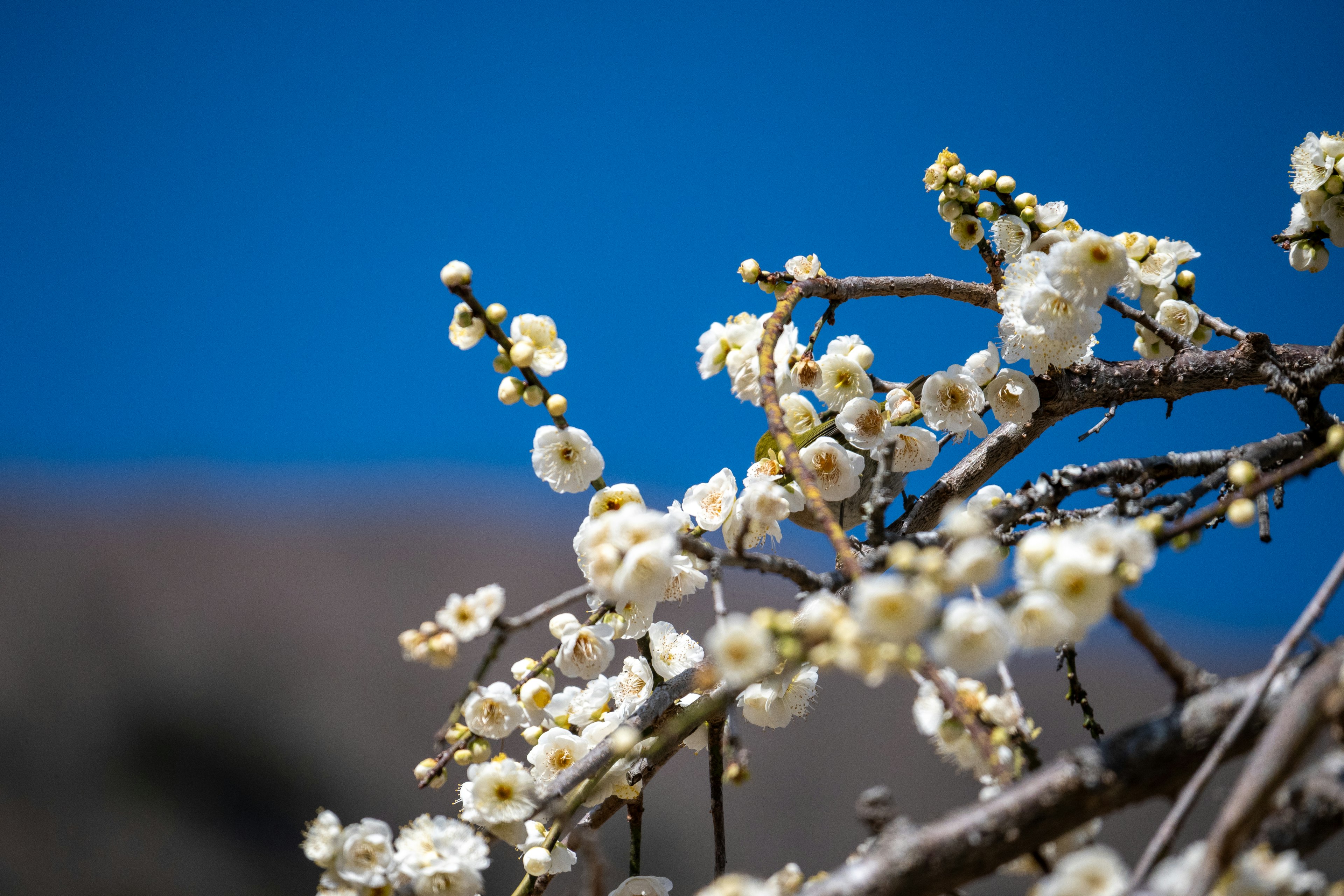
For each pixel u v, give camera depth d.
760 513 0.97
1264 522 0.90
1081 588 0.82
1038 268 0.97
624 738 0.84
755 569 0.86
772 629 0.81
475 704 0.93
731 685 0.85
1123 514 0.91
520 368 0.95
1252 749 0.82
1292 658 0.83
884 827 0.82
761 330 0.97
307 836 0.88
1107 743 0.82
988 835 0.82
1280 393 0.98
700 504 0.98
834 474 0.98
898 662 0.80
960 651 0.80
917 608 0.80
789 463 0.88
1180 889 0.79
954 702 0.84
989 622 0.80
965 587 0.81
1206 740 0.82
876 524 0.87
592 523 0.97
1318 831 0.81
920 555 0.81
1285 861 0.79
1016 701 0.87
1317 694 0.79
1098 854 0.79
